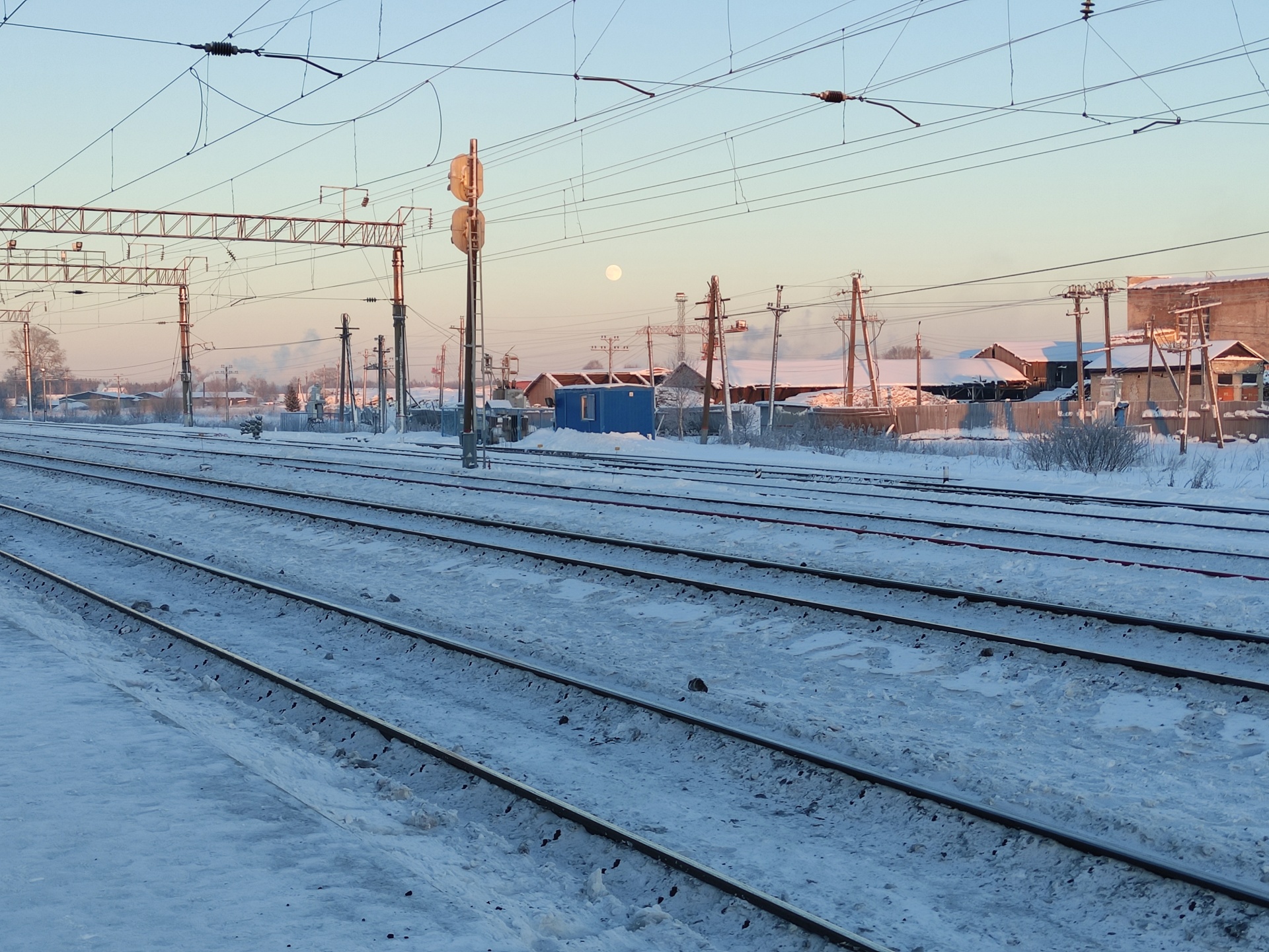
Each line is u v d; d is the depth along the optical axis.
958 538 18.11
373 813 6.93
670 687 9.96
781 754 7.98
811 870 6.46
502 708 9.80
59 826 6.17
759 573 15.19
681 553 16.47
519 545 18.30
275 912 5.17
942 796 6.92
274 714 9.72
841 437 48.66
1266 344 80.12
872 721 8.88
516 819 7.25
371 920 5.11
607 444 45.88
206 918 5.07
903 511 21.89
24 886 5.37
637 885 6.31
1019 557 15.73
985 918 5.88
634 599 13.68
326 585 15.38
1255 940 5.36
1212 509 21.67
